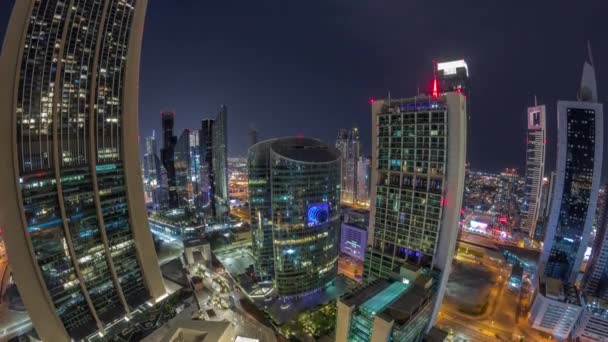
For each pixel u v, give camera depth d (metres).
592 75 181.25
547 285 157.25
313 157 160.50
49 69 100.69
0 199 94.69
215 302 161.25
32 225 101.19
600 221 169.00
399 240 127.19
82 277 116.69
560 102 177.75
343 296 102.12
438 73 139.75
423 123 113.81
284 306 157.88
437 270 115.25
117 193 126.62
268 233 179.25
